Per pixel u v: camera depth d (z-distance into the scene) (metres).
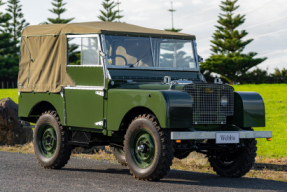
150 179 6.52
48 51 8.40
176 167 8.69
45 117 8.35
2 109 13.03
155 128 6.34
